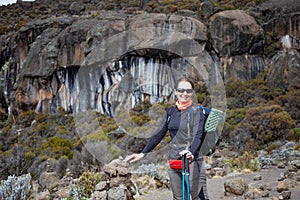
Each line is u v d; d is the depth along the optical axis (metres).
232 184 4.96
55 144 15.41
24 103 29.17
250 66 24.69
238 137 13.77
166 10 33.44
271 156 9.59
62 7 48.34
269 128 14.08
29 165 13.88
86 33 26.98
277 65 22.30
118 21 25.12
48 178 6.23
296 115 17.61
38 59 29.25
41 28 33.53
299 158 8.62
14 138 22.73
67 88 27.05
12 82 34.34
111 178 4.33
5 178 12.29
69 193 5.11
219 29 24.66
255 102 19.45
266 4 29.80
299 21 26.61
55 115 23.00
